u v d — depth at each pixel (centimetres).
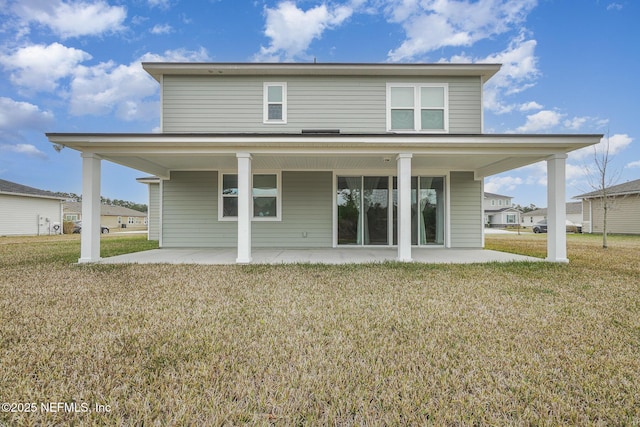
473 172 986
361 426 168
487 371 224
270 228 991
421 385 204
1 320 324
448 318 333
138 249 1009
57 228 2359
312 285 480
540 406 185
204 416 175
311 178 991
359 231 995
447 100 933
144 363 234
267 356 245
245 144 675
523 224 4991
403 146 684
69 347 260
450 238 981
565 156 688
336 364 232
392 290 450
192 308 366
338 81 944
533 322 322
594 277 539
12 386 204
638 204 1897
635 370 227
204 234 998
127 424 170
